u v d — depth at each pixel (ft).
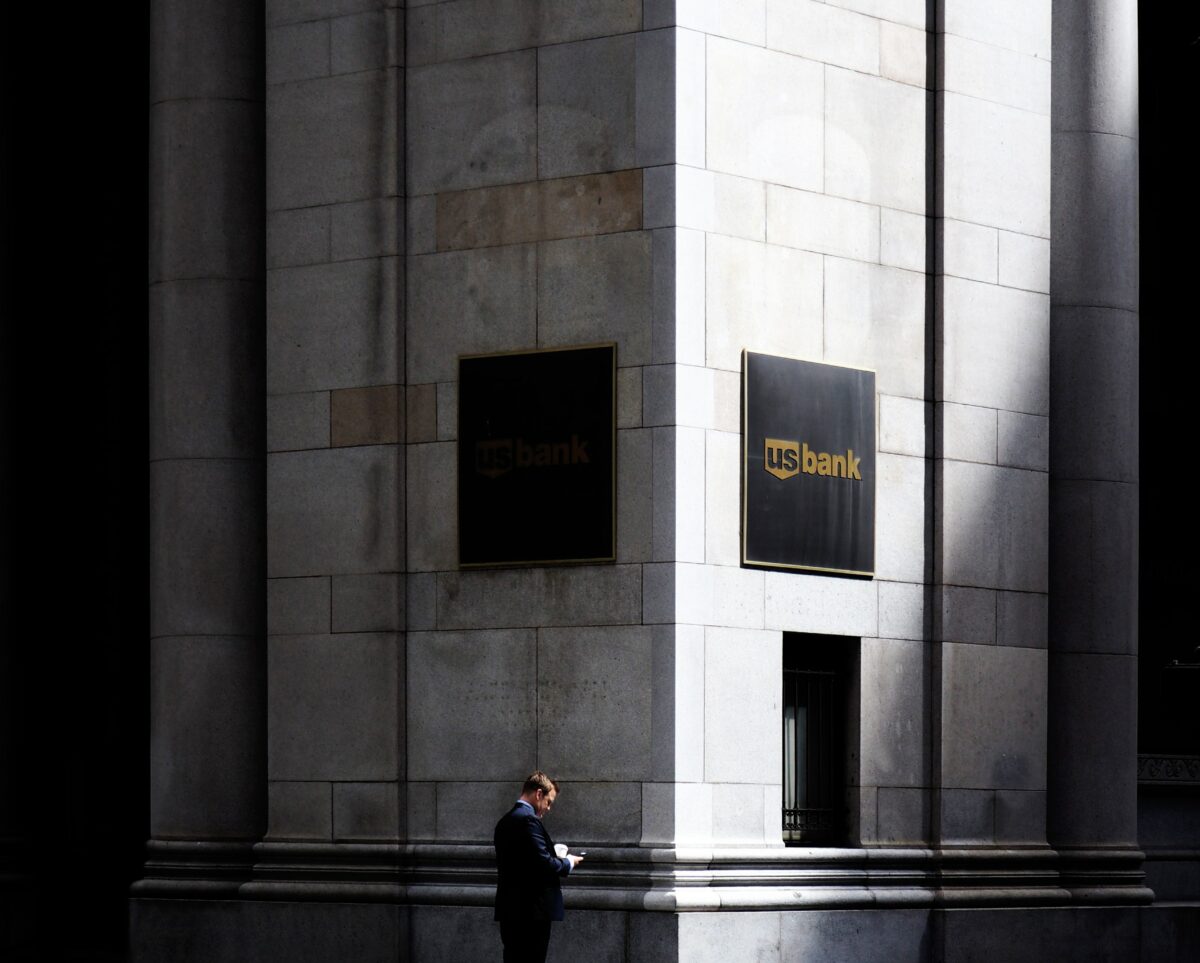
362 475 78.23
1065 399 86.22
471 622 75.87
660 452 72.38
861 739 77.71
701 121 73.77
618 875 71.51
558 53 75.41
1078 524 85.76
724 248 74.28
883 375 79.41
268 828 79.56
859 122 79.20
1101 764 85.25
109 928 87.92
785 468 75.46
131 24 91.30
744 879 72.54
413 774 76.59
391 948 75.41
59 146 92.43
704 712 72.38
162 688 82.28
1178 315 95.40
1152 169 95.55
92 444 90.94
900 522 79.61
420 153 78.13
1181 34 95.40
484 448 75.87
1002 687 82.12
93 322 91.40
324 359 79.41
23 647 90.33
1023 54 84.74
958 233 81.87
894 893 77.25
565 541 73.92
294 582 79.46
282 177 80.79
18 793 89.45
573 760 73.31
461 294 76.95
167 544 82.43
